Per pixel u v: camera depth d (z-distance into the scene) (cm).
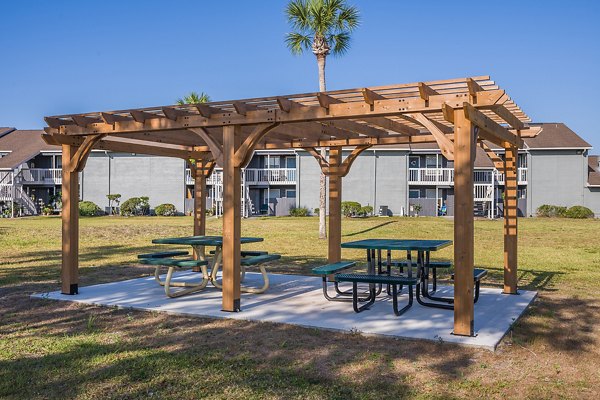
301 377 479
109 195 3825
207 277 924
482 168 3653
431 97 605
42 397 432
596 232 2334
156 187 3891
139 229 2448
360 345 579
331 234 1023
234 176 734
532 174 3716
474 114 595
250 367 506
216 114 736
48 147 4038
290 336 614
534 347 575
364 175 3747
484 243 1941
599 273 1189
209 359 529
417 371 495
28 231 2228
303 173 3781
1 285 992
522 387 458
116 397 432
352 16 1966
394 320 675
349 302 798
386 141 975
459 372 494
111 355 541
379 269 870
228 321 689
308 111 674
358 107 646
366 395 438
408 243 802
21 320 702
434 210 3741
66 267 870
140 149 1020
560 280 1079
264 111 702
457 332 600
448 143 606
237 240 738
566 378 480
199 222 1162
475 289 800
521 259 1465
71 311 756
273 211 3841
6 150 4044
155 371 493
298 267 1288
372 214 3709
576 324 681
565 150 3688
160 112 772
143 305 779
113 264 1338
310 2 1936
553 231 2381
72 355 541
